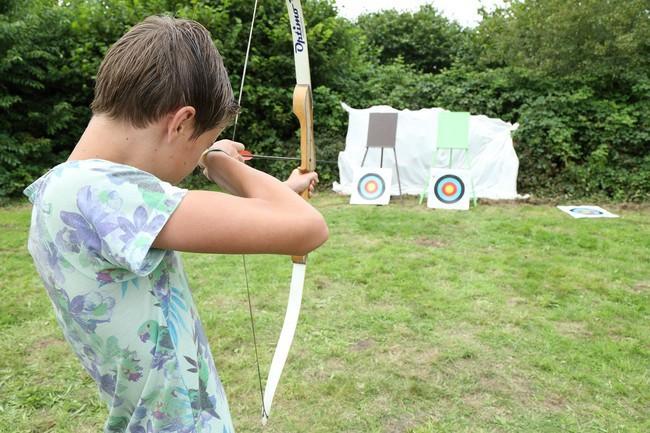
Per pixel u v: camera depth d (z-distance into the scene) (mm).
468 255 3709
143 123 541
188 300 636
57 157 6324
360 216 4926
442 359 2229
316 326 2527
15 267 3396
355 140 6203
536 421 1814
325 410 1875
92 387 2020
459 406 1903
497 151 5887
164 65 527
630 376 2096
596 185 6043
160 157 567
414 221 4727
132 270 507
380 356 2254
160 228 514
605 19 6020
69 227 521
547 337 2428
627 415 1854
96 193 514
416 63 11719
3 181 5680
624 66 6180
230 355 2256
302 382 2045
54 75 6086
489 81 6906
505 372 2131
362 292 2967
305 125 1049
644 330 2504
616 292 2979
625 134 6102
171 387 592
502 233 4328
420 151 6023
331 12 6910
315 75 6883
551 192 6148
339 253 3705
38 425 1790
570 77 6414
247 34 6438
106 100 543
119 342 562
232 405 1903
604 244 3986
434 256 3654
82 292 537
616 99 6391
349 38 7012
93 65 6070
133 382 584
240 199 559
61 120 6074
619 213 5273
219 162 655
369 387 2012
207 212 525
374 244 3977
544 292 2998
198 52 556
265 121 6707
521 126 6328
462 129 5719
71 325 572
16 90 6121
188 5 6262
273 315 2650
